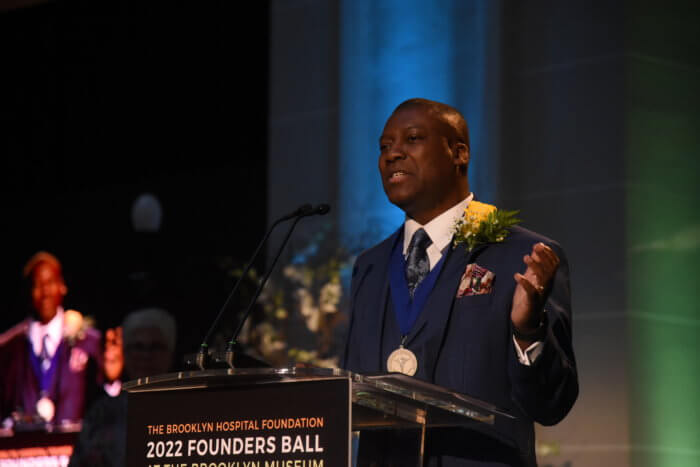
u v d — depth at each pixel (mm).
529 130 18266
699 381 17297
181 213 24531
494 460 6051
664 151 17750
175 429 5434
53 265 23750
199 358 5734
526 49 18438
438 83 18953
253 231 23641
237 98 24141
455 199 7098
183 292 22188
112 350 22438
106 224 25469
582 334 17438
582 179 17750
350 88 19812
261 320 16016
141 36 25203
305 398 5176
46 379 22688
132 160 25516
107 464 11242
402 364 6355
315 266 16406
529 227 18000
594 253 17531
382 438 6000
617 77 17703
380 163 7199
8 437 15586
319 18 20438
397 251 7137
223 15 24031
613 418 16984
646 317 17188
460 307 6496
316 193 19844
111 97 25906
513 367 5988
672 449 16938
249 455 5242
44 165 26625
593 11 18000
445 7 19109
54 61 26391
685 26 18219
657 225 17469
